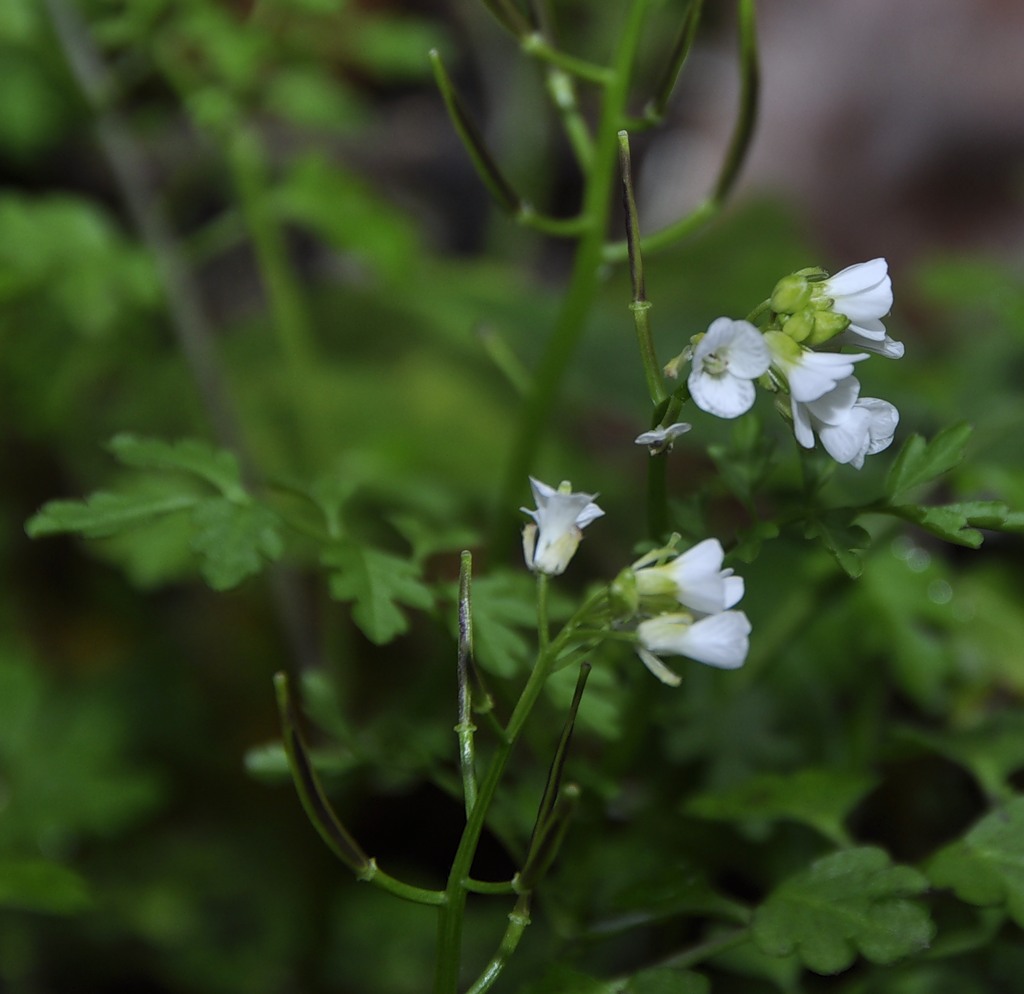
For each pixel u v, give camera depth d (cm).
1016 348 52
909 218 81
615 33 81
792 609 49
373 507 56
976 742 44
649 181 85
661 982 41
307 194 54
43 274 51
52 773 51
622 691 45
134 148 58
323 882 50
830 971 41
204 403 55
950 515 41
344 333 65
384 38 58
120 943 51
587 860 44
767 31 87
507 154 82
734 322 39
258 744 58
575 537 40
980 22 81
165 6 54
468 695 40
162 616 62
